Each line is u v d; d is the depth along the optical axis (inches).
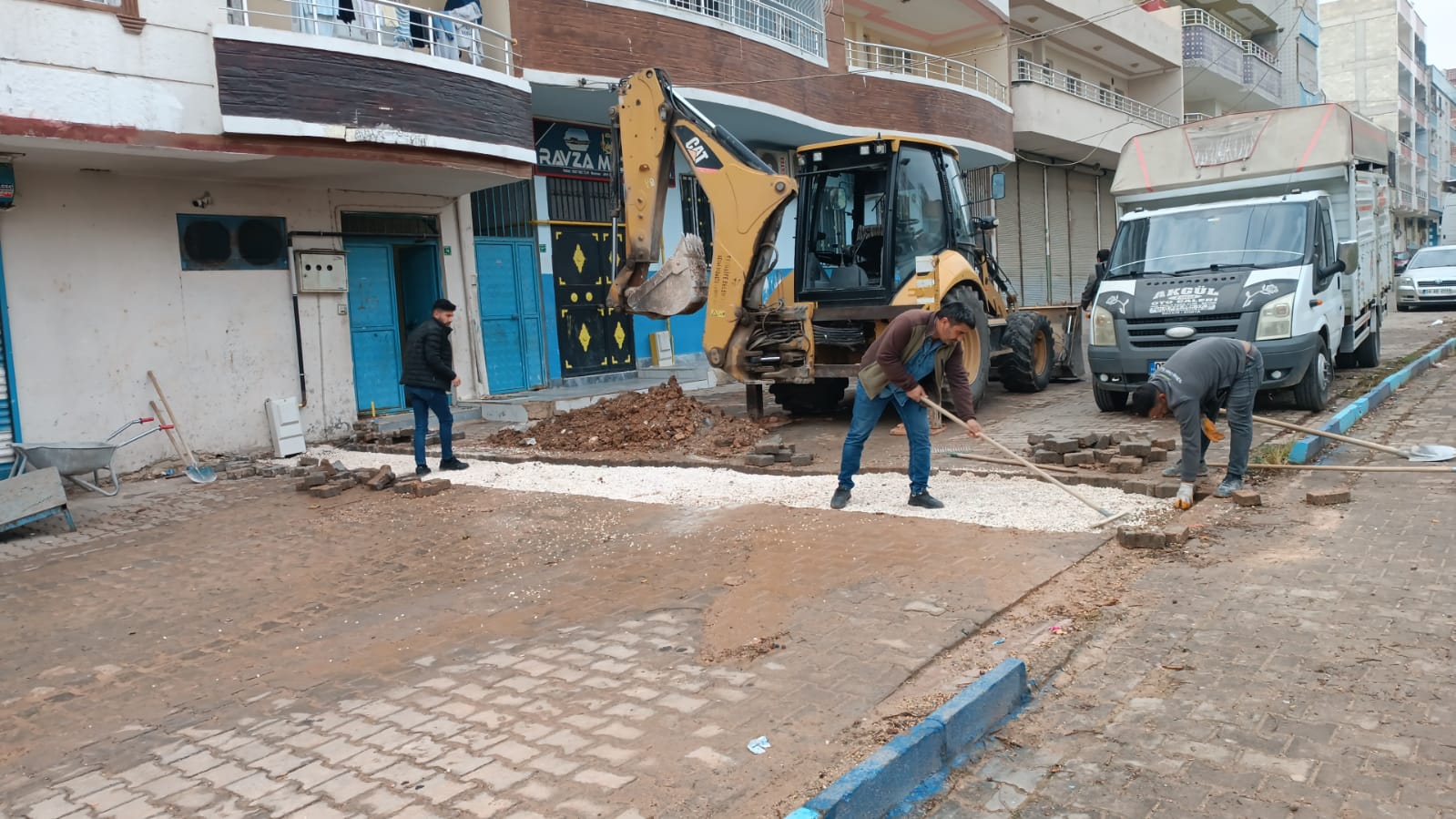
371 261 499.8
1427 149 2541.8
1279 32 1471.5
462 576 243.8
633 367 631.2
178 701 175.0
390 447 442.3
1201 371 254.1
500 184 472.7
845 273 421.7
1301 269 378.3
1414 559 207.9
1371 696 149.9
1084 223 1151.0
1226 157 462.3
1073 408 444.5
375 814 128.4
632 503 309.0
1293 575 203.5
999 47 866.8
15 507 301.7
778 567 229.0
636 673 171.9
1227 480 268.4
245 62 359.6
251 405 443.5
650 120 397.1
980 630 184.4
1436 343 637.9
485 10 488.1
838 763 135.9
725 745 142.6
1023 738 146.9
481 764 140.7
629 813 125.1
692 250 398.3
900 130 705.6
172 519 326.0
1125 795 129.0
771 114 592.7
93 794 139.7
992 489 290.8
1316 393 381.1
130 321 404.5
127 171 397.7
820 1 650.8
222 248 434.3
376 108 391.2
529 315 566.6
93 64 331.9
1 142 327.3
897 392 273.0
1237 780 130.0
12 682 188.1
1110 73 1157.1
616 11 513.0
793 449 354.9
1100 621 186.5
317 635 206.8
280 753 149.6
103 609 232.2
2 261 369.4
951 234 433.4
